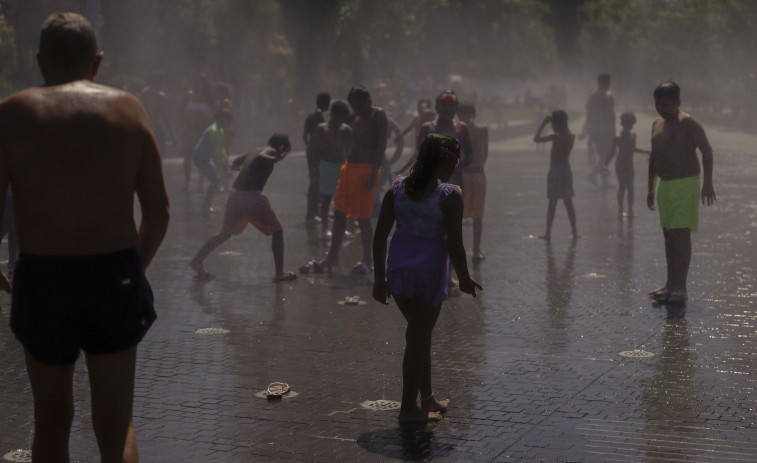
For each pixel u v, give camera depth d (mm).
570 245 11891
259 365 6371
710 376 6039
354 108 9852
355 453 4664
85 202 3234
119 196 3297
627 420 5164
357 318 7852
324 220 12062
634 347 6820
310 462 4539
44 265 3227
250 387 5848
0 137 3229
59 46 3355
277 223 9461
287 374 6148
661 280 9508
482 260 10727
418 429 5039
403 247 5129
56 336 3275
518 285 9289
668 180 8375
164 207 3455
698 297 8648
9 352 6707
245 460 4566
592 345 6887
